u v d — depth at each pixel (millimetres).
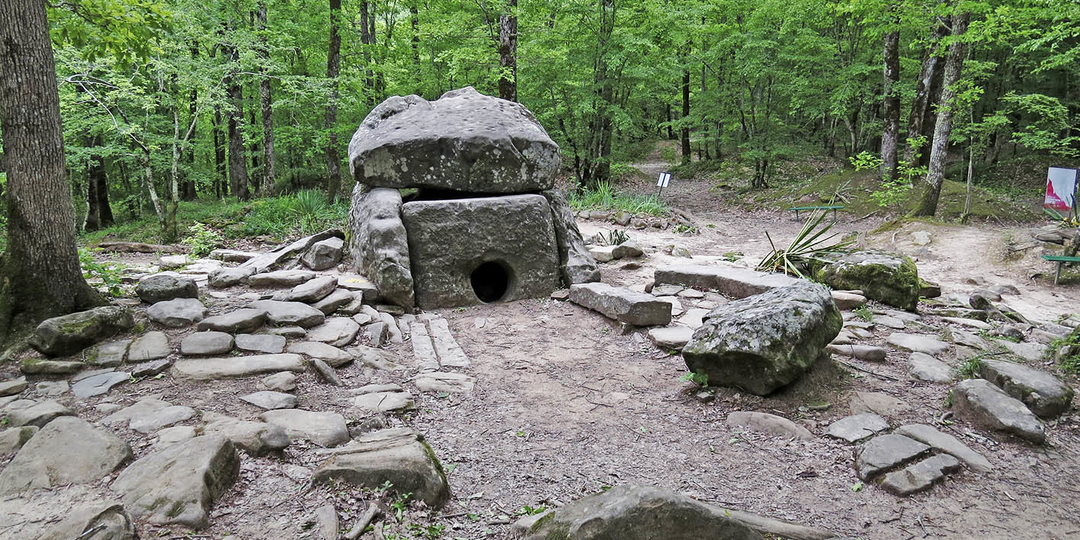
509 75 13023
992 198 13633
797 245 7625
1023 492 2883
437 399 3912
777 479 3000
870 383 4082
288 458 2896
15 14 4289
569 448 3311
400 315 5844
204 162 21062
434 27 14711
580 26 15391
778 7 16391
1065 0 8305
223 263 7766
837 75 16219
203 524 2256
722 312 4273
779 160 21312
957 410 3656
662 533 2117
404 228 6180
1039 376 3801
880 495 2854
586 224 11867
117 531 2096
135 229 12305
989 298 7023
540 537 2230
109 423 3191
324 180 20016
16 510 2330
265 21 13484
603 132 16547
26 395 3660
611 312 5562
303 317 4938
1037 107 11562
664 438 3449
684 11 15766
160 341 4402
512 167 6996
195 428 3076
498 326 5637
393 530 2375
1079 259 7305
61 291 4648
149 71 10891
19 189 4457
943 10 10750
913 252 9812
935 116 16234
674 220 12633
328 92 12656
